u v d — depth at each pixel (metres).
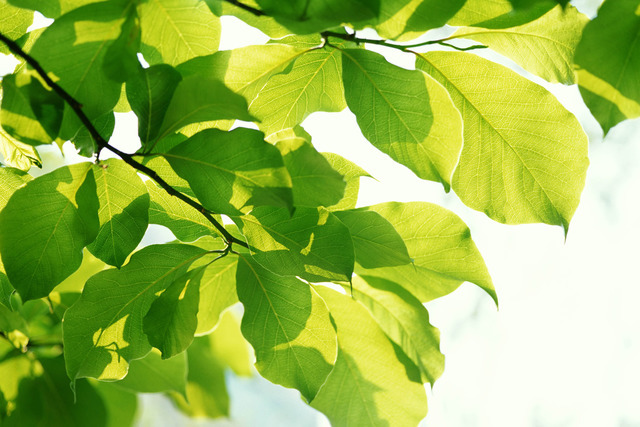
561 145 1.04
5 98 0.97
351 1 0.96
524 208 1.06
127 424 1.22
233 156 0.99
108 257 1.04
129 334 1.05
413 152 1.03
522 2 0.97
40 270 1.01
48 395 1.18
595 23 0.96
